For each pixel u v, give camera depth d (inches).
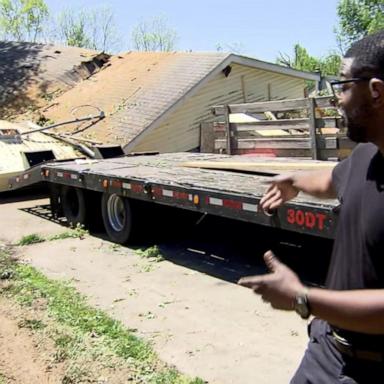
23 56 889.5
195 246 276.4
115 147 416.8
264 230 265.0
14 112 718.5
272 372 146.8
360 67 65.6
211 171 276.8
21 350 163.2
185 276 230.5
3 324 183.9
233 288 213.0
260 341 165.9
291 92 806.5
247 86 729.0
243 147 367.2
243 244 276.1
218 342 166.2
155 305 198.4
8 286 224.7
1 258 270.4
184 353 159.5
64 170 318.7
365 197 67.7
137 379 144.4
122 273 238.5
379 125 66.2
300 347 161.0
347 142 296.8
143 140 597.0
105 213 293.9
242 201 200.5
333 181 82.6
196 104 658.8
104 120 619.2
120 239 285.7
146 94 648.4
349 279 68.7
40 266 255.3
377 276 65.4
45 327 179.9
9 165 433.1
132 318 187.0
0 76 828.6
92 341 168.6
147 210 278.1
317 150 312.8
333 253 74.7
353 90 66.8
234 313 188.2
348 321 60.3
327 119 304.7
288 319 181.3
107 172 289.1
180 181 240.5
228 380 143.3
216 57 683.4
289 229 183.2
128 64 782.5
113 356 157.8
